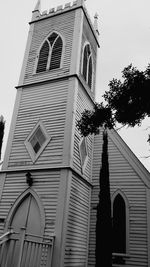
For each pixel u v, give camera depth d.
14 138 14.51
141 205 13.69
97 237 11.27
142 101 8.20
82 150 14.69
